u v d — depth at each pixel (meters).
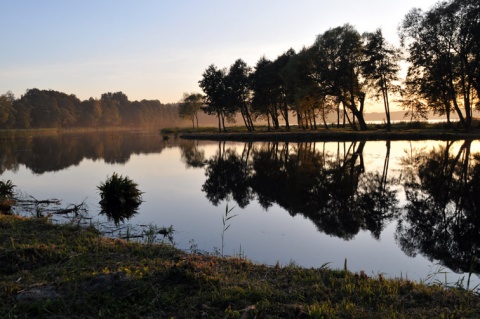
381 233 10.69
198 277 5.46
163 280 5.45
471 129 43.75
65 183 21.08
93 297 4.84
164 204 15.07
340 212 13.28
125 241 8.45
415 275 7.46
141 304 4.75
